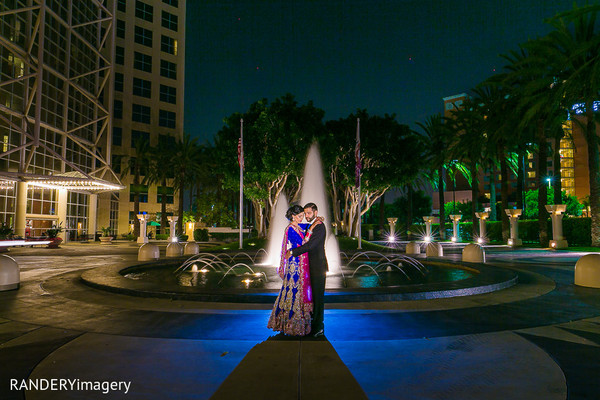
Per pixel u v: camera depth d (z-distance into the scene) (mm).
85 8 47406
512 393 3436
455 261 14461
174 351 4676
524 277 11797
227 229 54656
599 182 28812
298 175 29984
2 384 3680
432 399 3307
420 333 5492
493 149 37938
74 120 44469
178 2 66312
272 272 12758
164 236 53562
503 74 30828
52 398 3359
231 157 29281
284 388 3150
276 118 29047
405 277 11469
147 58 61625
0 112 32938
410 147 34188
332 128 34312
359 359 4363
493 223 47625
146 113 61094
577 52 22797
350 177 32125
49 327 5852
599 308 7223
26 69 35750
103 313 6777
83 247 34719
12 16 34125
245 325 5969
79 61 45812
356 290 7969
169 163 52188
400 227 70875
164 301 7703
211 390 3518
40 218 39719
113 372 3979
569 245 35594
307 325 4898
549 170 128375
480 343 4988
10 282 9258
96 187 41969
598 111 28656
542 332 5543
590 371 3984
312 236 4957
